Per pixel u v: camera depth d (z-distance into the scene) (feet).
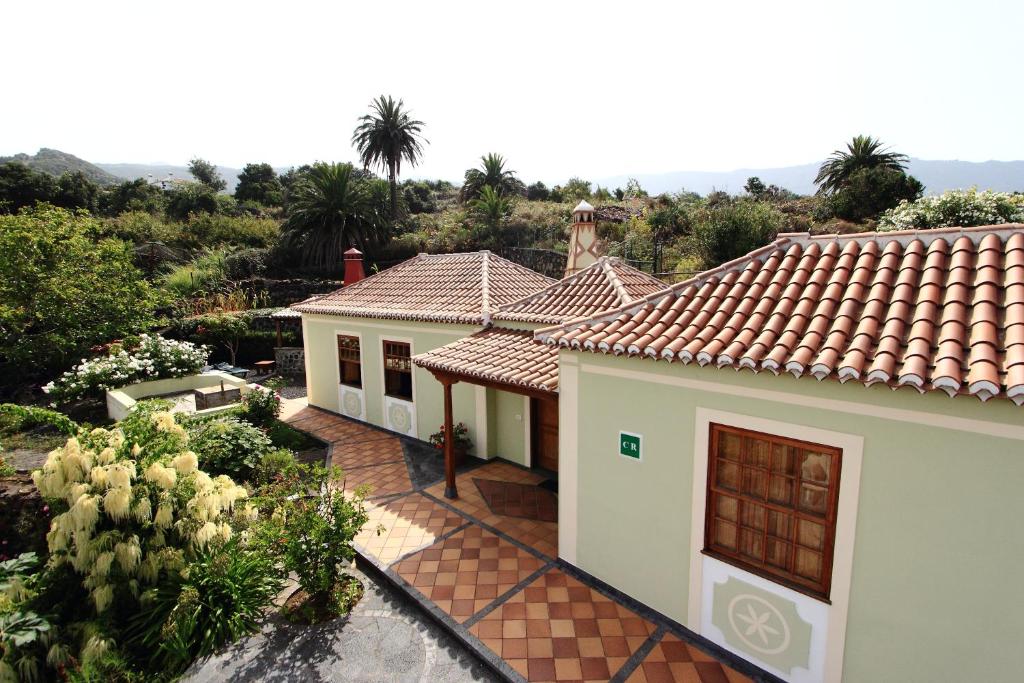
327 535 20.76
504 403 35.12
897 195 99.40
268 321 69.92
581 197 144.36
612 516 20.94
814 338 14.65
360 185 105.09
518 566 23.25
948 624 13.35
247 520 22.99
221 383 46.62
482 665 18.06
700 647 18.26
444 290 41.50
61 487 19.71
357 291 47.98
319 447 38.83
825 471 15.35
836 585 15.01
